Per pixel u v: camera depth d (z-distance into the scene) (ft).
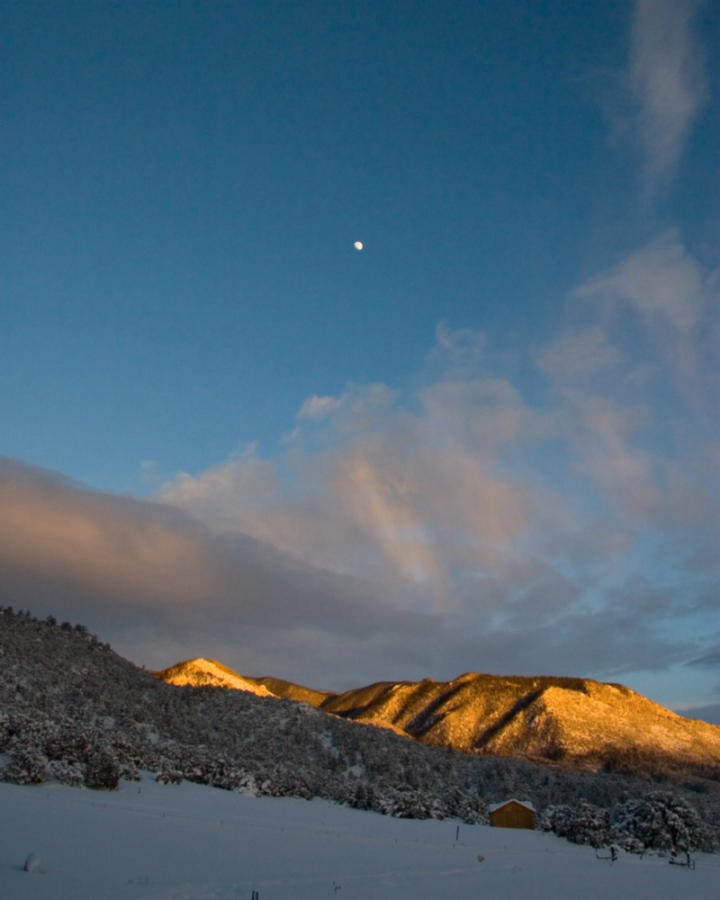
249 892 99.55
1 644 412.36
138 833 148.05
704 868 203.51
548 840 252.42
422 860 162.91
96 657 481.05
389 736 503.61
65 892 85.30
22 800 171.12
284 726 462.19
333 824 235.40
